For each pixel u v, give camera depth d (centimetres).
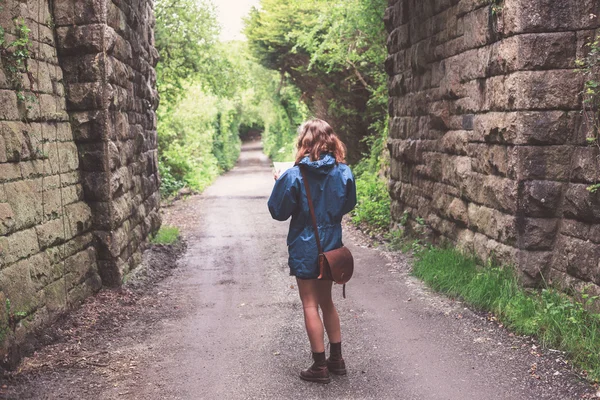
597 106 500
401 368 427
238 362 446
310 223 397
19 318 459
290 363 443
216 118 3103
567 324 454
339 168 403
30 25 540
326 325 419
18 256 471
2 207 453
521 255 545
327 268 393
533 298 519
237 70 1991
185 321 556
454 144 688
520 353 440
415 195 855
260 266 816
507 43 543
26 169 504
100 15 613
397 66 926
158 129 1922
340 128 2062
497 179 580
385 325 525
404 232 899
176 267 818
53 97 583
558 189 530
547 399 367
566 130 526
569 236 520
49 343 486
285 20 2077
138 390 396
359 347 473
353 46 1625
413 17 830
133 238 747
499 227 577
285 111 3262
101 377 418
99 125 625
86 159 630
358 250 899
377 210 1140
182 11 1727
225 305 614
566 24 518
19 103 503
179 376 420
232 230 1160
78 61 618
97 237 643
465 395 379
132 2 764
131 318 566
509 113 546
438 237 772
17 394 384
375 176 1508
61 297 548
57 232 552
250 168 3447
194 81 1959
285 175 399
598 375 385
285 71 2358
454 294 589
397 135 941
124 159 701
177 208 1553
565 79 521
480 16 600
